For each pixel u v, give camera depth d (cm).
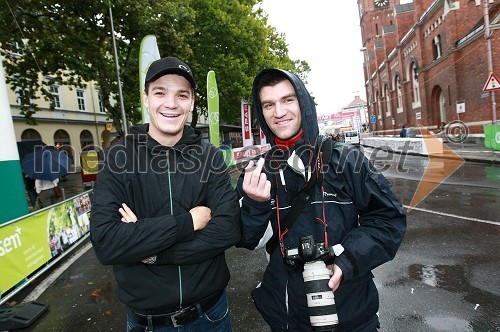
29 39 1097
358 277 140
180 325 156
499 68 1727
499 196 686
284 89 155
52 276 454
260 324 296
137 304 150
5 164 414
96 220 143
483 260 387
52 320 326
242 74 1842
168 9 1159
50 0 954
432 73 2453
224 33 1814
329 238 146
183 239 145
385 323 280
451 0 2045
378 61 4509
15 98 2069
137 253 139
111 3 998
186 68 163
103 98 1405
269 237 160
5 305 367
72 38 1067
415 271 375
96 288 400
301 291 149
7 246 385
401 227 145
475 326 267
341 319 145
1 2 904
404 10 3350
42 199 1193
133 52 1467
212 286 160
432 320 279
